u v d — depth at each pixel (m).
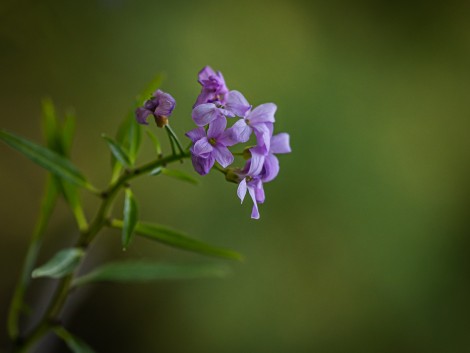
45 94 0.88
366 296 0.90
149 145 0.84
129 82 0.90
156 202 0.85
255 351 0.87
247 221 0.88
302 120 0.92
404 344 0.91
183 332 0.86
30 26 0.84
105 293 0.84
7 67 0.85
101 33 0.89
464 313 0.93
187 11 0.93
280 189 0.89
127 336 0.84
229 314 0.86
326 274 0.90
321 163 0.91
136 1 0.90
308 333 0.88
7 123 0.86
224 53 0.93
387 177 0.93
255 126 0.39
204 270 0.46
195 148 0.38
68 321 0.79
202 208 0.86
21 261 0.81
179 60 0.90
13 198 0.84
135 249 0.83
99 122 0.89
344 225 0.90
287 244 0.88
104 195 0.42
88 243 0.42
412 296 0.91
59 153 0.44
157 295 0.86
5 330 0.76
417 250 0.93
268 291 0.87
